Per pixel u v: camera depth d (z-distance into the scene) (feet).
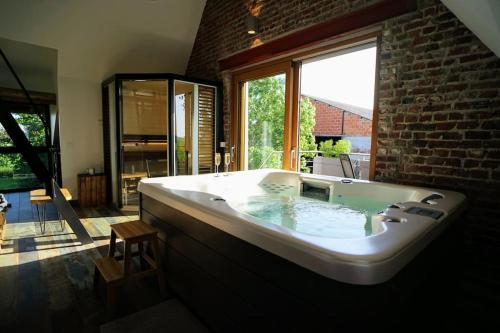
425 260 3.86
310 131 11.60
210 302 4.87
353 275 2.82
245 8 11.46
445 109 6.54
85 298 5.88
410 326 3.68
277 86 11.19
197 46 14.40
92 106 14.34
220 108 13.35
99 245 8.75
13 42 11.65
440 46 6.53
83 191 13.53
